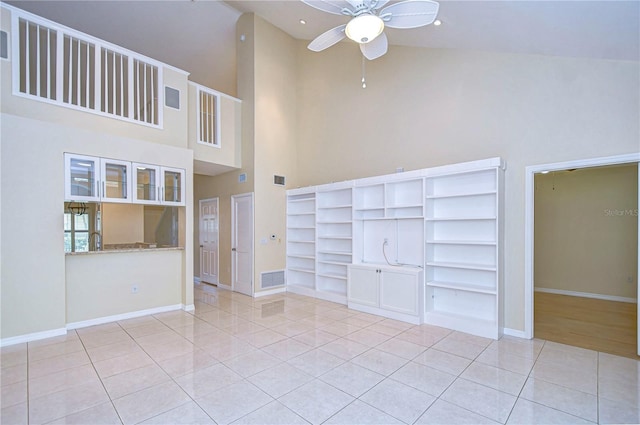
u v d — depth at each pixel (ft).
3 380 8.89
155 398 8.03
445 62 14.99
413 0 8.30
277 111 21.12
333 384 8.76
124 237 20.99
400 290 14.51
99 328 13.33
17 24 12.17
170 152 15.65
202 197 24.66
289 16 18.42
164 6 18.66
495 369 9.66
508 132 12.98
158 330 13.15
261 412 7.46
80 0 17.21
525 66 12.60
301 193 20.33
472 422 7.10
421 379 9.05
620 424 7.03
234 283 21.17
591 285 19.35
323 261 18.97
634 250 18.01
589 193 19.48
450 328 13.33
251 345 11.55
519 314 12.50
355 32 9.28
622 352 10.94
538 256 21.27
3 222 11.28
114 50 14.60
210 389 8.48
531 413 7.43
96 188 13.34
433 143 15.35
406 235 15.81
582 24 8.64
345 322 14.26
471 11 10.18
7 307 11.35
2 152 11.26
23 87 17.56
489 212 13.21
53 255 12.32
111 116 14.37
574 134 11.45
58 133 12.46
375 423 7.07
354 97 18.97
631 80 10.41
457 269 14.20
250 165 19.93
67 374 9.27
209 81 27.22
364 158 18.37
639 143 10.26
